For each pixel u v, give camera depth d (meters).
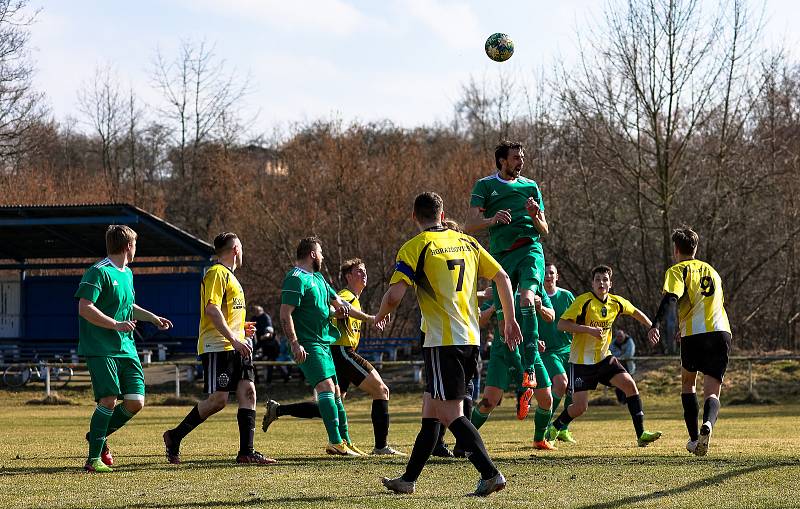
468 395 17.67
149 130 96.31
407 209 72.31
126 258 14.59
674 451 16.92
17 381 50.22
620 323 66.31
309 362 16.88
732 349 62.34
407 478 11.25
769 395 44.38
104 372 14.02
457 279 10.92
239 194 76.69
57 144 96.56
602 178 64.31
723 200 60.75
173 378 52.41
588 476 12.70
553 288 20.72
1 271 63.84
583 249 67.19
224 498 11.05
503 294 11.20
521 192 16.80
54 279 56.34
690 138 60.88
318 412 17.78
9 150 73.38
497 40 18.95
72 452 17.45
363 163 73.25
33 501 10.89
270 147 85.31
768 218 62.56
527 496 10.95
